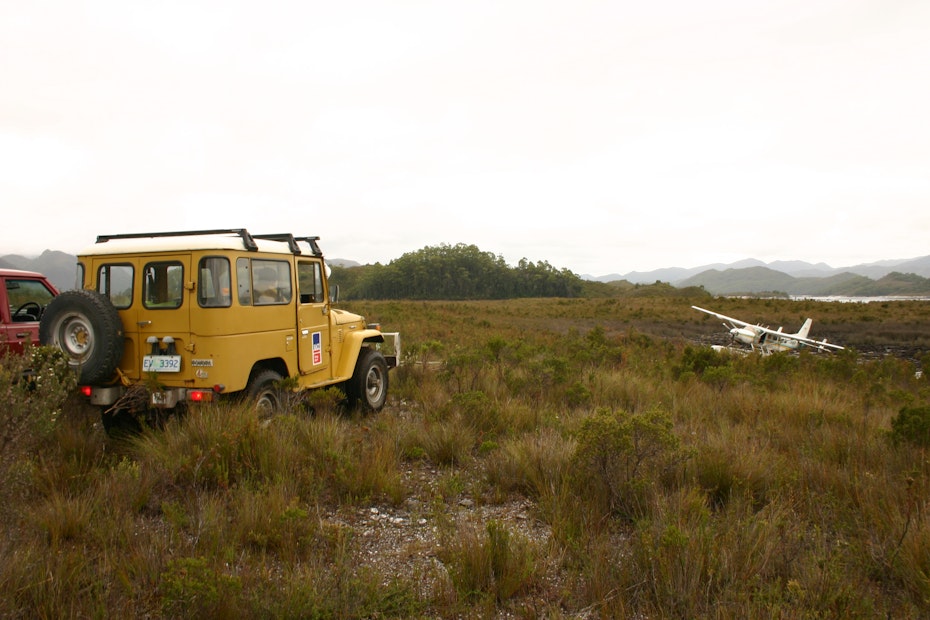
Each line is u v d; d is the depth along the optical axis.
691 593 3.11
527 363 11.31
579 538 3.94
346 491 4.89
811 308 50.47
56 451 5.17
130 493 4.38
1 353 6.52
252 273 6.29
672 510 4.16
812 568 3.33
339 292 7.95
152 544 3.56
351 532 3.98
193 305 5.80
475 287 154.12
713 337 34.03
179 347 5.88
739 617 2.94
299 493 4.70
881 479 4.84
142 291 6.00
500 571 3.44
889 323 39.25
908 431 6.00
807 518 4.27
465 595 3.20
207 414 5.42
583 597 3.28
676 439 4.98
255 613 2.90
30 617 2.85
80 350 5.75
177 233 6.34
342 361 7.99
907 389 13.34
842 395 10.55
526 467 5.27
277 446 5.22
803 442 6.37
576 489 4.80
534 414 7.56
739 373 12.43
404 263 155.62
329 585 3.20
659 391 9.70
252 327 6.22
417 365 11.76
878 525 3.97
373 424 7.11
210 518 3.90
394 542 4.10
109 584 3.07
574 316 43.62
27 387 4.11
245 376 6.10
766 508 4.28
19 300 7.38
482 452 6.01
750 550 3.54
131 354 6.05
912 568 3.44
